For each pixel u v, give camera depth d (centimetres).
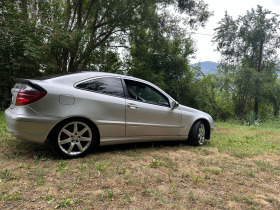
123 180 253
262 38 1397
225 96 1466
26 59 767
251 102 1478
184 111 452
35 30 810
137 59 1223
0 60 755
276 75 1440
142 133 391
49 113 298
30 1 852
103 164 304
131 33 1149
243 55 1484
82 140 331
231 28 1441
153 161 333
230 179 277
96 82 355
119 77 386
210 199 217
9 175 245
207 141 532
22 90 297
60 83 322
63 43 833
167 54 1322
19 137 297
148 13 1073
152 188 237
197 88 1357
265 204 214
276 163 363
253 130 869
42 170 266
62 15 966
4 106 773
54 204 193
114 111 355
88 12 1043
